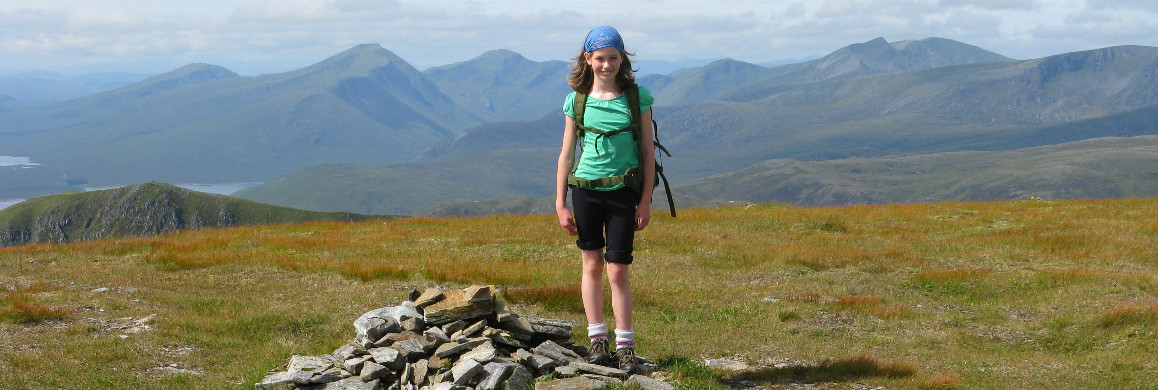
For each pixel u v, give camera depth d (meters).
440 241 28.16
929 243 26.22
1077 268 20.94
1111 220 29.80
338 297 16.42
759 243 26.91
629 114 6.85
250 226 36.34
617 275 7.38
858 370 9.35
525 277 19.73
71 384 9.52
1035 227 28.64
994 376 10.02
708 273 21.22
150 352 11.30
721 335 12.88
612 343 11.10
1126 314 14.20
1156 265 21.59
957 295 18.33
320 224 36.31
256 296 16.81
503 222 34.41
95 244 27.64
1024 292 17.98
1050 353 12.80
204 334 12.71
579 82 7.03
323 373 7.93
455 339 8.33
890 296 18.02
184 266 21.45
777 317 15.02
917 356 11.69
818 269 22.02
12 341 11.71
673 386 7.55
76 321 13.63
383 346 8.43
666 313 15.44
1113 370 10.40
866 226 30.91
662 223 32.59
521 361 7.84
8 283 18.48
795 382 8.81
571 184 7.23
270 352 11.15
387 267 20.39
